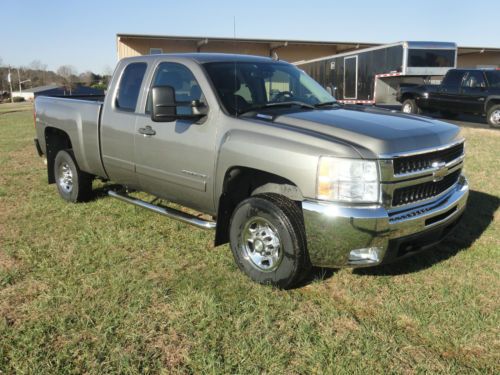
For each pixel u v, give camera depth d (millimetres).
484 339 3342
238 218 4168
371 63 22312
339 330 3445
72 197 6582
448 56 20234
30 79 127125
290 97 4879
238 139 4102
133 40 35125
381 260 3668
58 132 6801
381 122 4066
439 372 2996
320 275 4297
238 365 3064
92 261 4668
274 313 3664
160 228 5570
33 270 4488
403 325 3521
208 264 4562
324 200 3609
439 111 17766
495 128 15352
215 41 36750
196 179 4547
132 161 5270
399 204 3707
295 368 3045
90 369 3055
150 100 5020
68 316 3641
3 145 13117
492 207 6266
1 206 6633
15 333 3428
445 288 4020
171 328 3480
